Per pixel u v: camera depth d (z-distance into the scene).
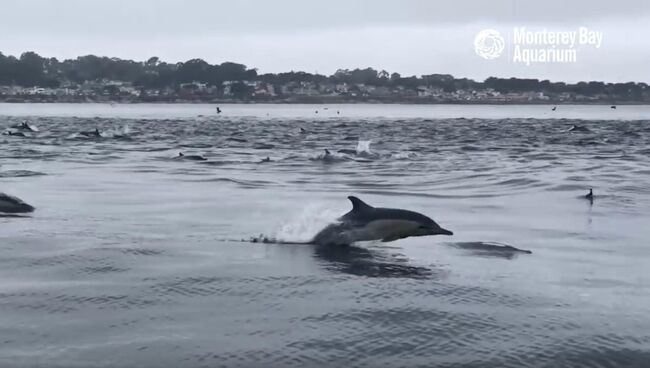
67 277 12.05
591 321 10.16
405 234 14.98
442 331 9.69
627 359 8.90
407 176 28.53
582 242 15.68
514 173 29.36
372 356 8.87
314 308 10.55
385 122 91.31
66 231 15.93
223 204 20.42
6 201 18.64
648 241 15.83
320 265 13.10
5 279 11.87
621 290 11.76
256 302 10.82
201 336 9.39
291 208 19.73
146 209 19.38
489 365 8.65
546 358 8.88
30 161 32.62
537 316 10.34
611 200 22.16
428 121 96.06
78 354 8.74
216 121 91.81
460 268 13.06
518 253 14.41
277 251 14.28
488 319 10.16
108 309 10.41
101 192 22.62
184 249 14.28
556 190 24.41
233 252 14.12
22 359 8.56
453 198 22.47
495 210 20.12
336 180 27.06
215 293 11.25
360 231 15.16
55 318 10.01
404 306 10.67
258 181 26.48
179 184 25.12
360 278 12.22
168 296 11.06
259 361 8.66
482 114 149.75
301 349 9.03
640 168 31.25
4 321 9.84
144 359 8.64
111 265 12.86
